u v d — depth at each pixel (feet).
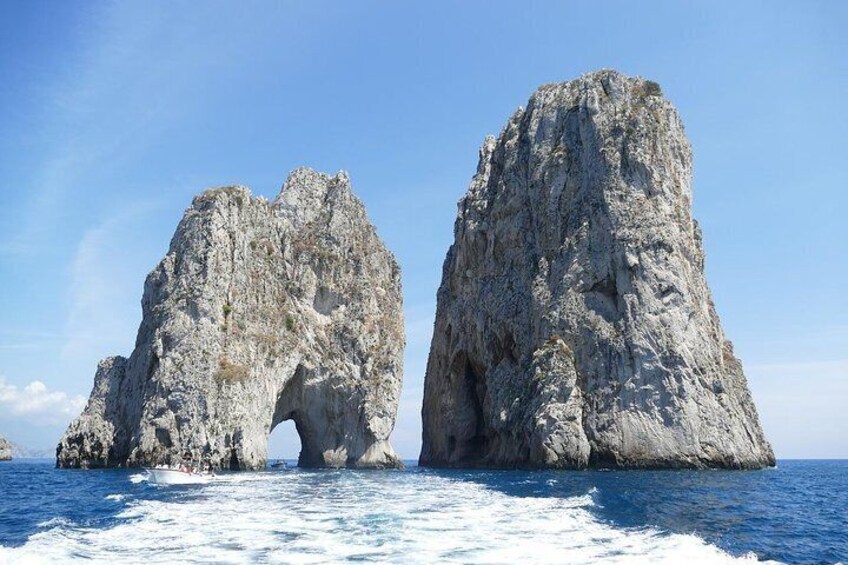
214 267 272.31
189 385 245.45
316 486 169.78
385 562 67.97
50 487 167.53
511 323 298.15
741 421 258.98
